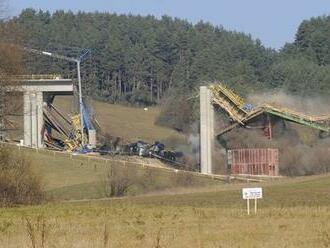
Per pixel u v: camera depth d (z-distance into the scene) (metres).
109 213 104.81
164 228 73.88
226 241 58.94
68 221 87.06
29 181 147.25
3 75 180.50
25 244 55.91
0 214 106.69
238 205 128.00
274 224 77.06
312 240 58.94
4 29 186.75
